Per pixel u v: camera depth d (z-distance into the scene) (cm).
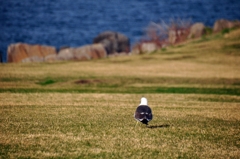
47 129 7144
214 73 18762
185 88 15312
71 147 6041
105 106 10344
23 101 10912
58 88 14538
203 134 7125
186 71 19262
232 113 9700
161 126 7675
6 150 5797
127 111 9494
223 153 5984
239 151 6119
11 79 16100
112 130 7150
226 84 16312
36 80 16200
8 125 7406
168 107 10556
